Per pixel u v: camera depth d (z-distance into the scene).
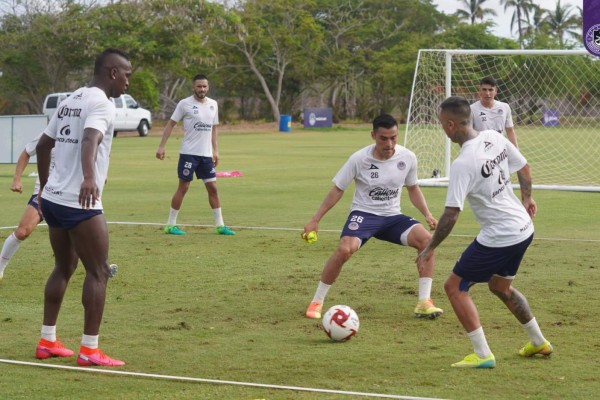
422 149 35.75
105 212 22.38
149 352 9.52
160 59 81.88
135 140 62.50
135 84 81.00
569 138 55.34
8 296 12.58
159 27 80.94
